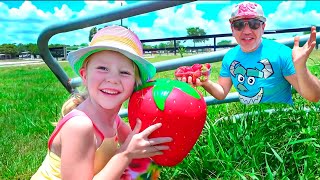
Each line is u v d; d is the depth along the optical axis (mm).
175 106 933
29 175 1497
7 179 1475
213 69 3547
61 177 972
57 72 1569
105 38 972
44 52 1496
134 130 964
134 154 948
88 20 1291
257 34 1405
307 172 1167
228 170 1202
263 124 1356
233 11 1435
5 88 3480
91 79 971
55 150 1011
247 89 1475
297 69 1191
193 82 1228
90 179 966
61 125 984
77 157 954
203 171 1291
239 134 1357
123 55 963
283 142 1288
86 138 960
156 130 942
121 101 977
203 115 976
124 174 1005
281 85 1438
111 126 1043
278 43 1434
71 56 994
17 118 2277
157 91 952
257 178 1136
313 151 1205
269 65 1417
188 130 952
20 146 1812
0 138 1925
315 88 1220
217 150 1353
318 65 1851
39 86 3588
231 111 1830
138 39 1013
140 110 955
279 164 1247
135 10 1218
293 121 1381
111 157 1029
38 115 2293
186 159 1307
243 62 1464
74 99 1091
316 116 1441
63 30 1377
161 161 999
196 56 1565
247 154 1267
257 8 1402
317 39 1442
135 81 1001
